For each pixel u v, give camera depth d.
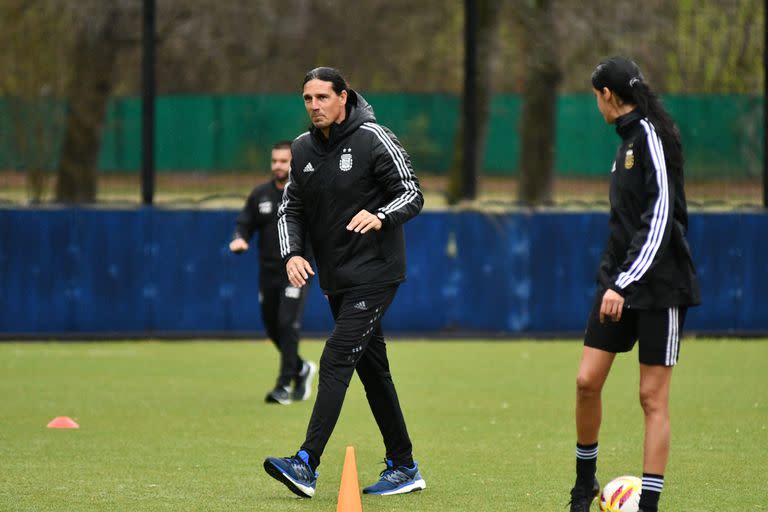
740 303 49.75
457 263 49.91
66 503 20.59
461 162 51.53
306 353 44.91
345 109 21.19
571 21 51.56
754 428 29.22
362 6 52.53
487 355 45.09
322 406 20.48
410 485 21.80
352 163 20.86
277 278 34.19
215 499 20.98
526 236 49.84
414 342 49.28
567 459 25.23
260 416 31.03
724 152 50.56
